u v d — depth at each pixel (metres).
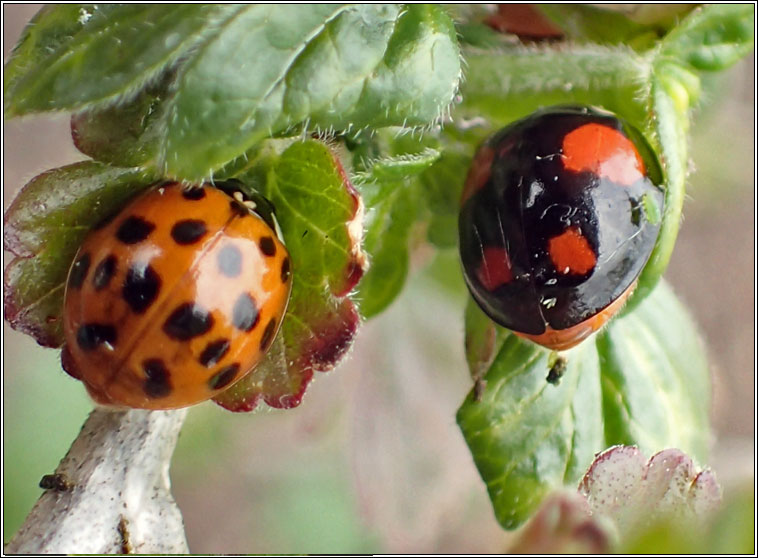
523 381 0.05
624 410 0.05
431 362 0.06
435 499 0.07
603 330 0.05
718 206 0.07
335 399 0.08
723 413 0.07
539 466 0.05
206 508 0.08
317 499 0.08
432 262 0.05
